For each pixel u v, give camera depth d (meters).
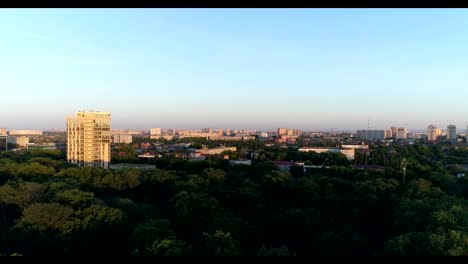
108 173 147.62
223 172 151.25
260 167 170.62
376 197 113.62
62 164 190.25
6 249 82.50
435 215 84.88
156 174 142.12
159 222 84.69
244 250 80.19
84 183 137.00
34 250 82.62
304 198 117.69
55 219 88.81
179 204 100.06
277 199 121.31
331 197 111.62
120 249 87.56
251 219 101.31
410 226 88.38
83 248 85.19
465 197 133.00
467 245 69.75
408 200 105.19
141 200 130.12
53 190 114.88
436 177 153.62
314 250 85.94
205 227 89.19
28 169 154.75
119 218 91.19
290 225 95.56
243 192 114.00
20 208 104.75
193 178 136.12
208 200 102.50
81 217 91.25
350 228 94.12
